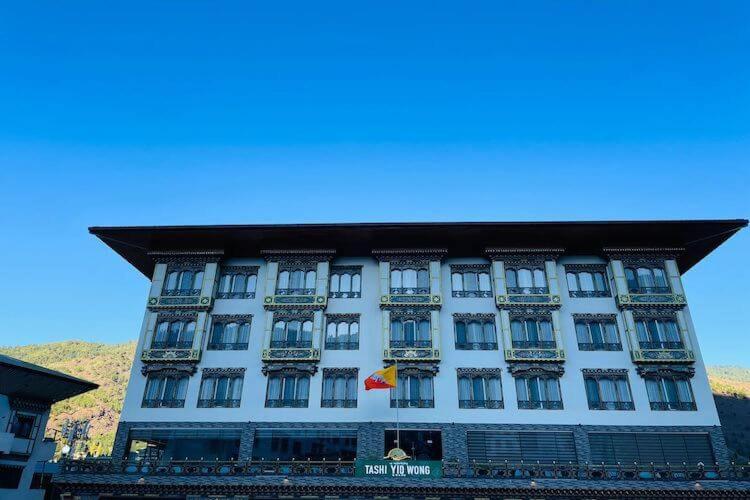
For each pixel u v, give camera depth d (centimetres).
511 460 3984
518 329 4422
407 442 4084
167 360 4347
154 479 3881
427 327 4447
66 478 3903
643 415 4084
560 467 3847
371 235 4606
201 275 4700
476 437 4069
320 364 4366
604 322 4456
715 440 3966
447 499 3744
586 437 4031
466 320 4494
